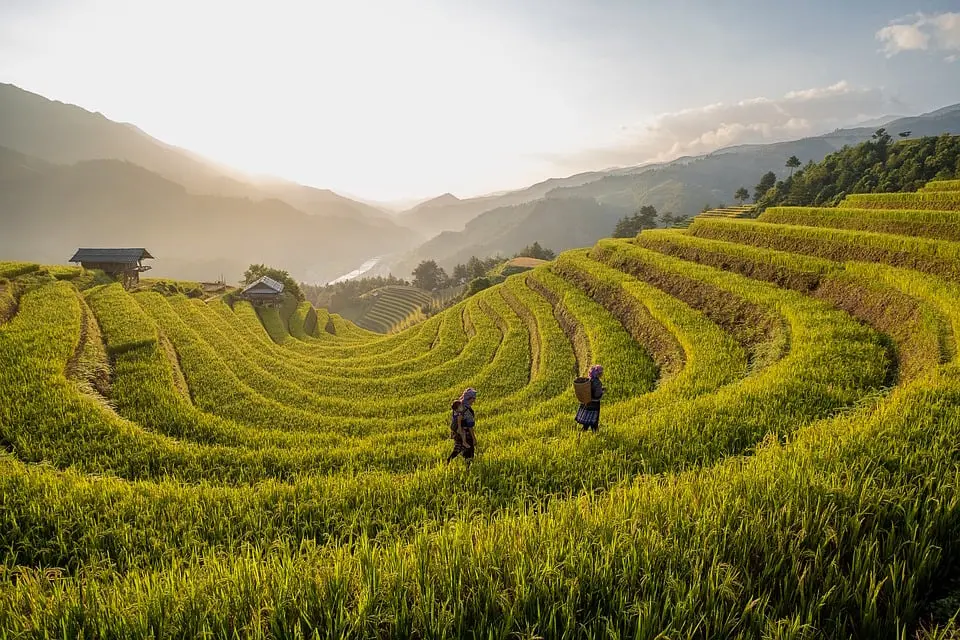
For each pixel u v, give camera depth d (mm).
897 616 3908
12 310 27250
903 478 6000
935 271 22641
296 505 9383
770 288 25922
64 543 7906
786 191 101000
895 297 19484
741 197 135000
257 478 12492
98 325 28172
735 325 23516
